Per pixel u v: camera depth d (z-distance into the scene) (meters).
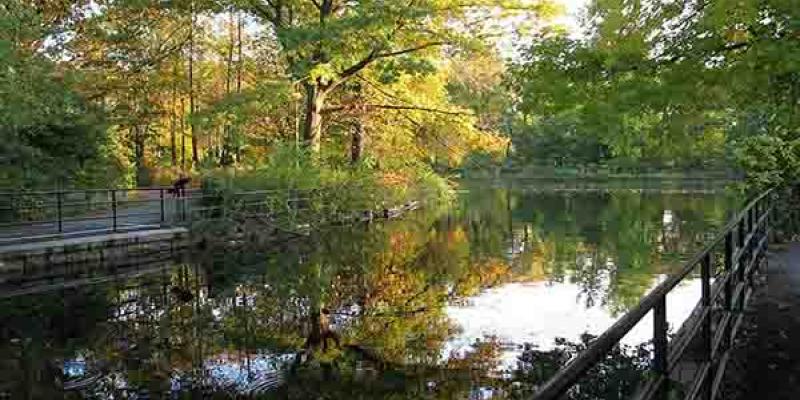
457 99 30.94
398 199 29.52
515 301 11.35
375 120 29.16
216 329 9.96
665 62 8.32
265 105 23.34
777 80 8.15
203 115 22.67
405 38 24.34
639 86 8.14
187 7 25.03
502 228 23.08
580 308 10.71
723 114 10.07
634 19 8.53
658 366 3.62
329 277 14.27
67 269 14.27
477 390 7.12
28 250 13.59
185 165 31.72
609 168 63.59
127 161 27.69
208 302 11.88
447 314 10.59
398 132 29.97
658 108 8.35
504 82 9.70
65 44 26.67
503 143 31.11
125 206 22.77
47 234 15.23
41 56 20.05
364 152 29.66
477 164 64.19
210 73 33.28
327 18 22.91
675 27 8.41
